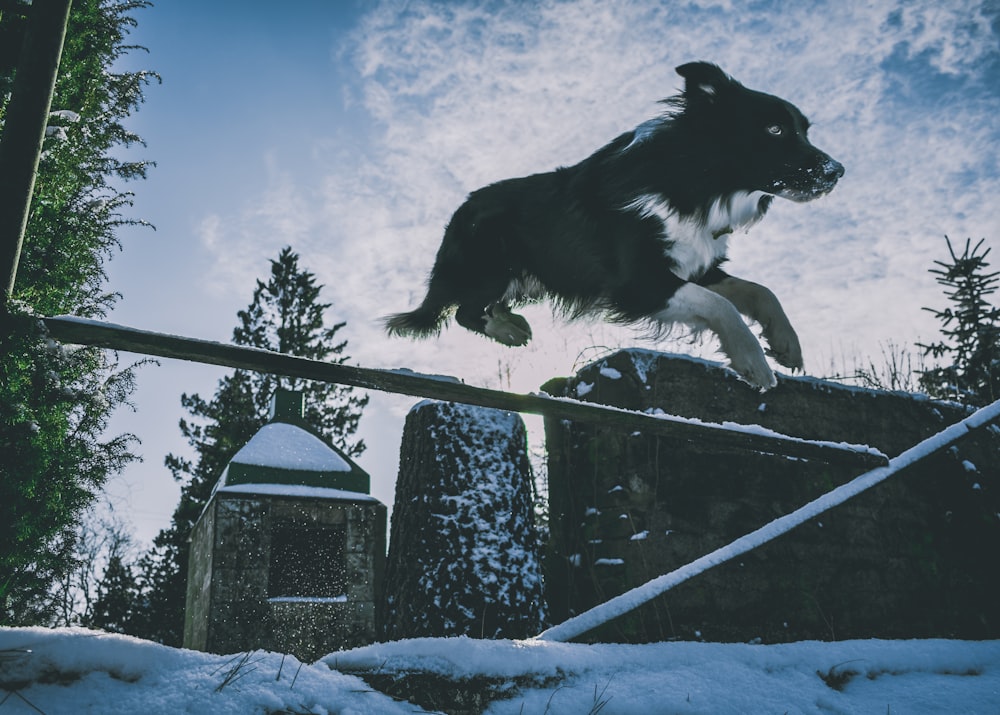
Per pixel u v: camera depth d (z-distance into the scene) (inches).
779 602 205.5
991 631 232.4
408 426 227.0
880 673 122.3
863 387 243.6
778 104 178.4
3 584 381.7
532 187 199.0
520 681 96.5
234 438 864.9
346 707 83.2
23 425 94.9
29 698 73.7
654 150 176.7
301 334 960.3
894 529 229.6
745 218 184.1
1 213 89.0
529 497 221.9
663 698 97.1
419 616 200.8
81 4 463.8
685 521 203.5
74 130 413.1
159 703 76.4
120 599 795.4
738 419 218.4
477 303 204.4
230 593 355.3
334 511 386.0
